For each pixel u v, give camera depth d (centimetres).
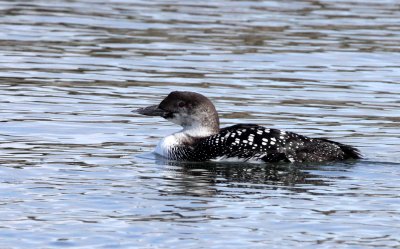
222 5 2694
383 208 1185
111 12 2559
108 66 2042
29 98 1780
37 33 2306
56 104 1748
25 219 1122
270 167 1391
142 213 1153
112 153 1455
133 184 1283
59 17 2481
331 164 1401
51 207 1169
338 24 2483
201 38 2300
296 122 1664
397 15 2627
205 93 1850
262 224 1116
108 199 1206
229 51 2191
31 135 1537
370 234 1088
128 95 1827
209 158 1430
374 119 1694
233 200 1212
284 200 1214
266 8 2666
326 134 1588
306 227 1109
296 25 2456
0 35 2269
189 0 2752
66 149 1463
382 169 1377
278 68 2061
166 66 2050
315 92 1877
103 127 1611
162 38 2292
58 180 1290
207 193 1244
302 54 2183
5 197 1205
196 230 1092
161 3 2702
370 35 2377
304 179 1321
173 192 1245
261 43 2267
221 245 1046
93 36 2298
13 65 2020
